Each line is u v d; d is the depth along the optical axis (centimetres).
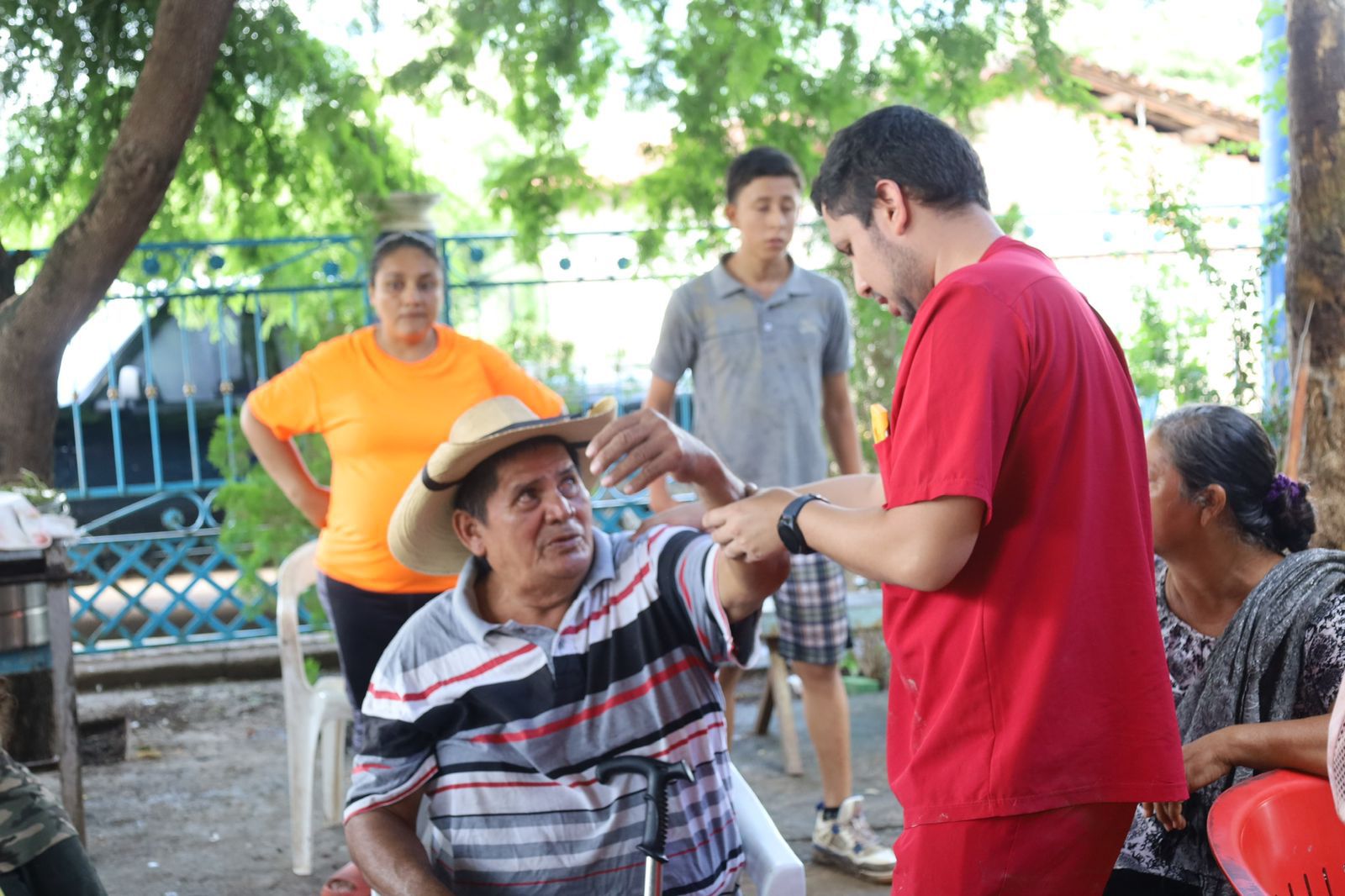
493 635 218
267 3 578
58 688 384
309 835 414
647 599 218
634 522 702
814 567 383
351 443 406
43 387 498
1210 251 593
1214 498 220
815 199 208
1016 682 184
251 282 648
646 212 638
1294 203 340
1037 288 184
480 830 218
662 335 433
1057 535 184
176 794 493
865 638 600
